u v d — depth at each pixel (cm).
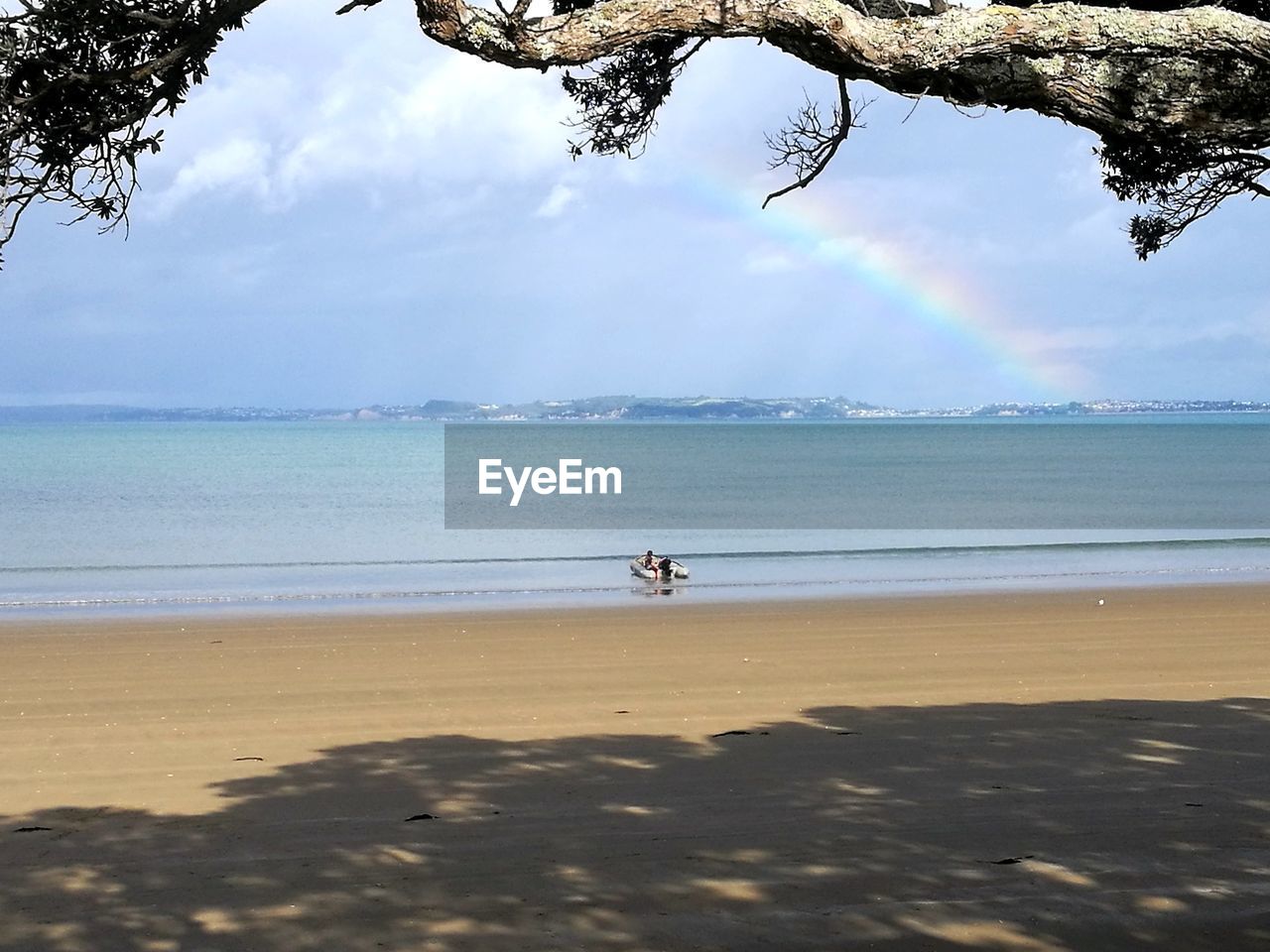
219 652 1630
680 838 771
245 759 1017
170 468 8169
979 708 1223
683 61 618
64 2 425
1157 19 416
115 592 2414
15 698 1304
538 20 421
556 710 1227
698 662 1525
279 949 590
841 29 419
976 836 771
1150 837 766
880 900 650
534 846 757
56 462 8925
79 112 436
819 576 2681
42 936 610
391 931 612
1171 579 2614
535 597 2297
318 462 9294
